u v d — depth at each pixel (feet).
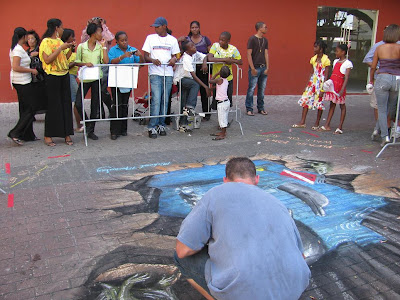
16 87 19.92
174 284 9.50
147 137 22.76
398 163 18.39
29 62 19.93
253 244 6.64
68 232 11.78
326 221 12.66
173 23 33.37
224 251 6.79
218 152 19.95
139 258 10.52
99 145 20.90
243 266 6.51
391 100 20.27
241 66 36.29
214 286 6.81
